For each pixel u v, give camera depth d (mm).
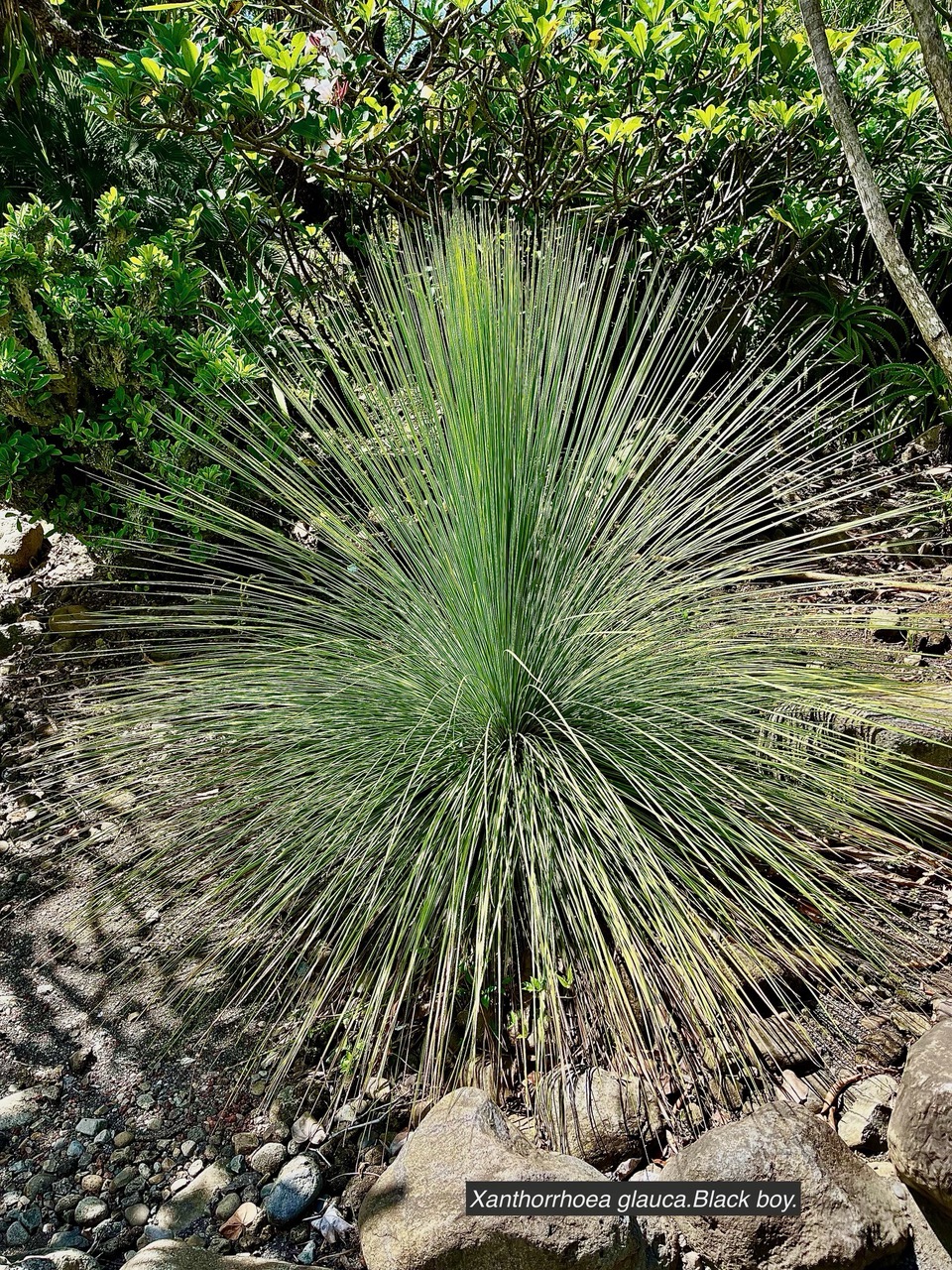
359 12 2713
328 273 3025
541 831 1714
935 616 2090
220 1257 1346
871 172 1890
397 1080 1623
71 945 1923
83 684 2553
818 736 1843
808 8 1832
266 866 1771
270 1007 1766
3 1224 1469
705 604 1984
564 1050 1522
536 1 2691
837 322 3273
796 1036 1574
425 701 1891
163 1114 1614
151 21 2371
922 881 1841
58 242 2594
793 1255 1275
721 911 1623
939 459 3160
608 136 2803
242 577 2232
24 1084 1674
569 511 1959
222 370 2512
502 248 1876
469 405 1695
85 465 2703
